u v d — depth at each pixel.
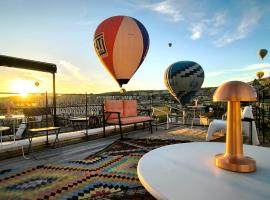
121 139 5.08
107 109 5.50
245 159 1.02
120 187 2.24
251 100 0.97
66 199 1.99
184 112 8.05
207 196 0.75
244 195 0.76
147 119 5.98
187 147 1.50
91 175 2.61
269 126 5.41
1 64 4.34
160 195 0.77
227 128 1.06
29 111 3.91
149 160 1.19
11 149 3.66
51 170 2.82
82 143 4.68
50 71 5.14
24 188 2.25
